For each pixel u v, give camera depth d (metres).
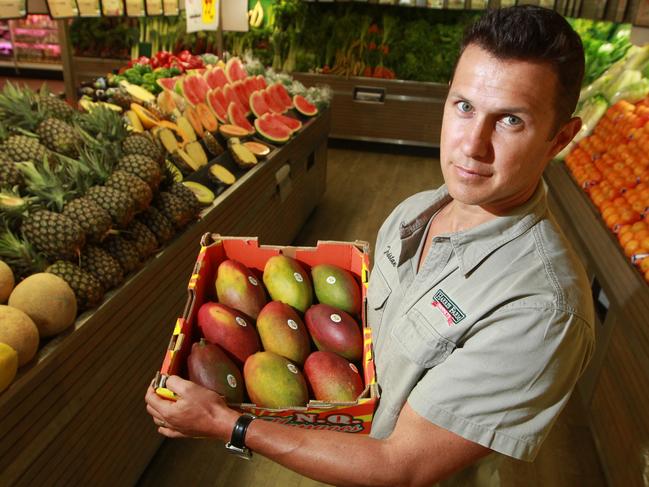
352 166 6.18
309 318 1.47
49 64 8.25
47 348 1.51
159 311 2.12
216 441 2.39
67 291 1.57
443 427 0.86
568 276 0.88
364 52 6.53
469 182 0.84
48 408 1.51
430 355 0.95
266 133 3.75
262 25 6.61
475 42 0.80
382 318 1.21
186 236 2.31
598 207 3.04
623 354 2.27
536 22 0.75
